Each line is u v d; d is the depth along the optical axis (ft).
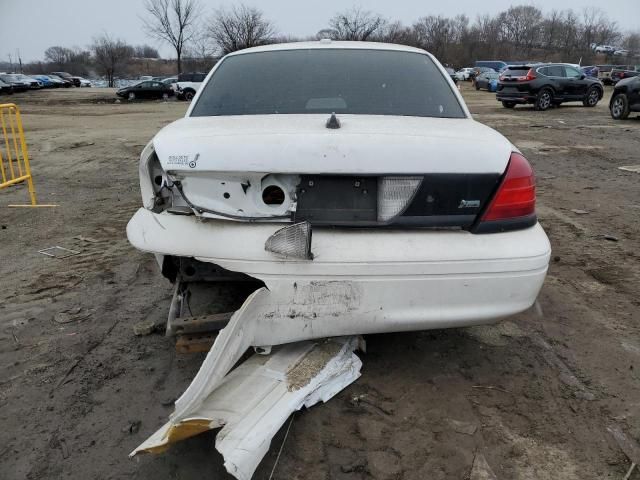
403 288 7.32
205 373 6.71
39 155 34.01
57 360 9.51
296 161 7.06
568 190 23.15
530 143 36.42
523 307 7.73
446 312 7.51
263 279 7.29
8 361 9.51
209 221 7.57
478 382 8.75
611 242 16.01
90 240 16.46
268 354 8.34
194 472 6.89
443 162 7.30
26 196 22.86
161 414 8.07
